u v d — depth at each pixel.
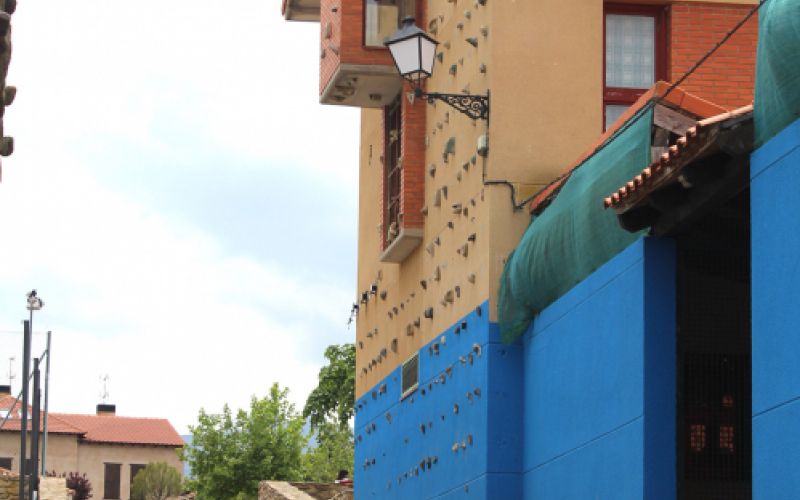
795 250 10.63
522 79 17.97
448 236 19.64
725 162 11.98
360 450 25.38
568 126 17.97
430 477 19.88
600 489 14.27
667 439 13.21
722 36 18.44
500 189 17.67
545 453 16.14
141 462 77.31
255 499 56.16
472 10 18.97
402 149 21.48
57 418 77.38
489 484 17.00
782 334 10.80
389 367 23.25
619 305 13.97
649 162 13.66
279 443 56.88
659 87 14.12
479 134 18.14
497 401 17.17
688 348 13.59
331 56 22.12
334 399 49.59
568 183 15.62
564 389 15.55
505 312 17.19
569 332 15.46
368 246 25.47
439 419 19.56
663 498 13.14
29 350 31.58
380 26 21.55
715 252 13.62
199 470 56.78
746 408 13.62
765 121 11.23
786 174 10.83
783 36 10.73
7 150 13.73
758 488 11.12
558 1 18.19
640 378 13.34
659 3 18.48
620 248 14.13
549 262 15.88
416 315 21.45
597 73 18.14
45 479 36.56
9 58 13.24
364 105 23.20
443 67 20.47
